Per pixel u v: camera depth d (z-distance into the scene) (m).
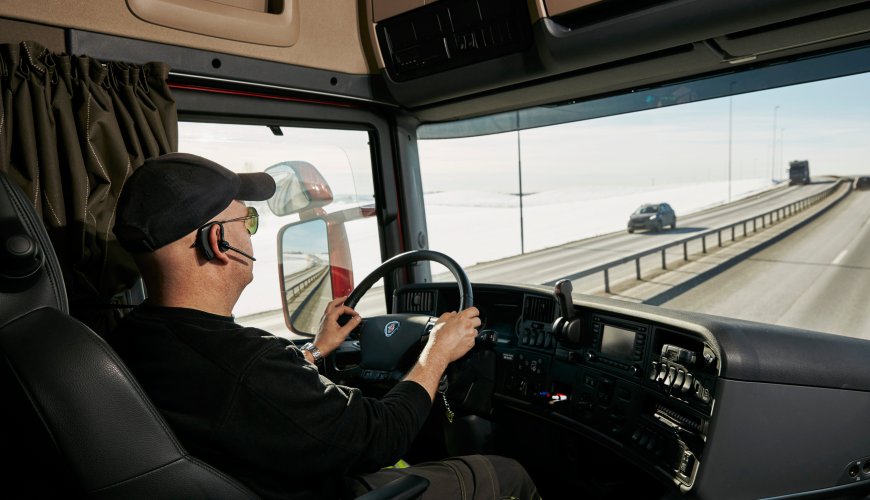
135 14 1.75
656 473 1.51
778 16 1.57
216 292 1.03
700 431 1.40
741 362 1.34
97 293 1.56
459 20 2.15
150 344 0.95
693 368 1.44
